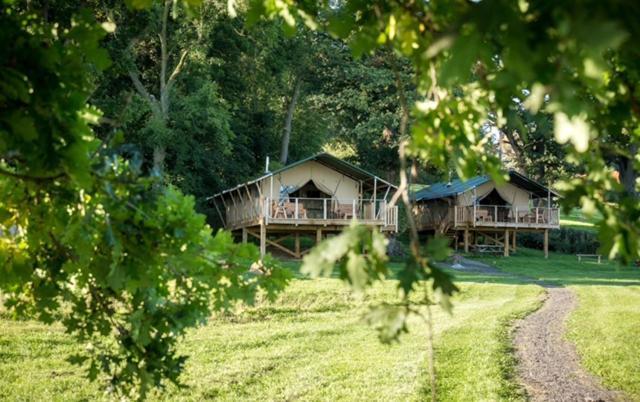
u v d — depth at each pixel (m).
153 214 2.83
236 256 3.16
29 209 2.93
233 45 30.92
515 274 26.09
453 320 13.97
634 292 19.42
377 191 31.59
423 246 1.79
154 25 25.98
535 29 1.25
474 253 35.94
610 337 12.27
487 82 2.10
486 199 37.47
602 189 2.20
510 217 36.00
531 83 1.25
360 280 1.70
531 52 1.20
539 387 9.08
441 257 1.73
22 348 11.15
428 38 2.05
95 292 3.63
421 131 2.12
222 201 34.50
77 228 2.71
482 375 9.47
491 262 31.56
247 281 3.21
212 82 29.83
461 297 18.22
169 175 27.69
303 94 42.72
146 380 3.36
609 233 2.09
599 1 1.11
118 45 24.97
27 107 2.16
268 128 37.47
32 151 2.24
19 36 2.09
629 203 2.20
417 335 12.44
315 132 43.91
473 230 37.44
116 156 2.62
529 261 32.94
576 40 1.08
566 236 39.22
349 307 16.12
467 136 2.44
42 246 3.38
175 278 3.25
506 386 8.95
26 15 2.24
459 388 8.87
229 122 33.44
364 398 8.55
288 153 43.28
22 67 2.12
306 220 27.27
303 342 12.26
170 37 29.33
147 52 31.08
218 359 10.86
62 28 2.34
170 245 2.89
